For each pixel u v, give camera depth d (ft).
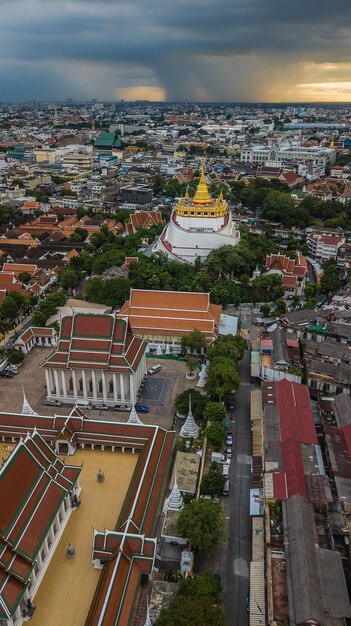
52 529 246.88
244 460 321.93
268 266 619.26
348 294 542.16
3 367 428.97
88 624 199.31
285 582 224.74
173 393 394.11
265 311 523.70
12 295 528.22
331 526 254.06
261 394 367.25
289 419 322.14
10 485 229.04
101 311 521.24
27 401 368.89
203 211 638.12
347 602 212.02
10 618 198.59
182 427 339.98
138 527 247.91
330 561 228.84
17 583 211.82
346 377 376.27
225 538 263.70
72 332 377.91
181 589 221.25
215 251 603.26
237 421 359.66
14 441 328.70
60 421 325.42
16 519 224.33
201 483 290.15
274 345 421.59
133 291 472.85
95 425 326.65
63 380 378.12
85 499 285.64
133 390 372.17
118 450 326.44
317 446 304.09
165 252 635.25
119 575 218.59
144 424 340.39
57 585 234.38
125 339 376.89
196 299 463.01
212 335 447.01
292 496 263.70
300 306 547.08
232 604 234.38
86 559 247.70
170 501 271.28
